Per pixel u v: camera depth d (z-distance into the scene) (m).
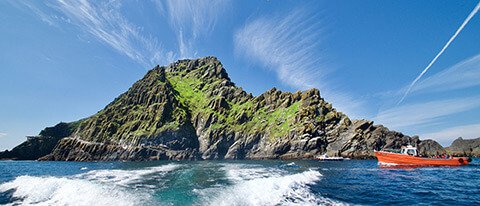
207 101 175.88
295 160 103.00
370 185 28.81
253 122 148.25
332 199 20.81
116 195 19.42
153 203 16.73
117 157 124.19
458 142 146.62
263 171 43.94
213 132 142.38
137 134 132.75
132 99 161.00
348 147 115.19
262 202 18.55
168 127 136.75
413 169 50.53
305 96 145.38
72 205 17.34
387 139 115.06
